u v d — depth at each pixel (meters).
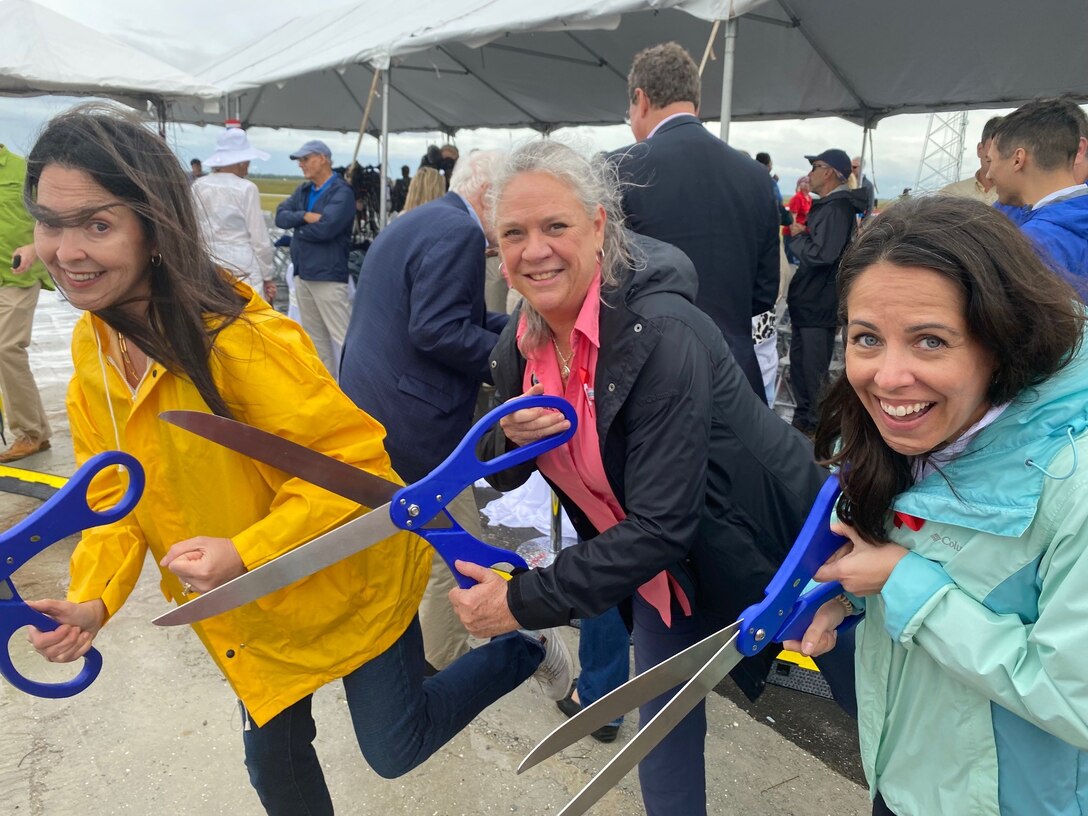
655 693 1.09
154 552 1.48
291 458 1.23
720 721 2.35
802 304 4.87
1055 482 0.87
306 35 9.01
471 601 1.28
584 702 2.25
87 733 2.23
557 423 1.30
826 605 1.20
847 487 1.06
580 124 9.78
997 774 1.02
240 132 5.70
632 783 2.09
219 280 1.29
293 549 1.25
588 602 1.24
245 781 2.06
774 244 2.67
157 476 1.33
